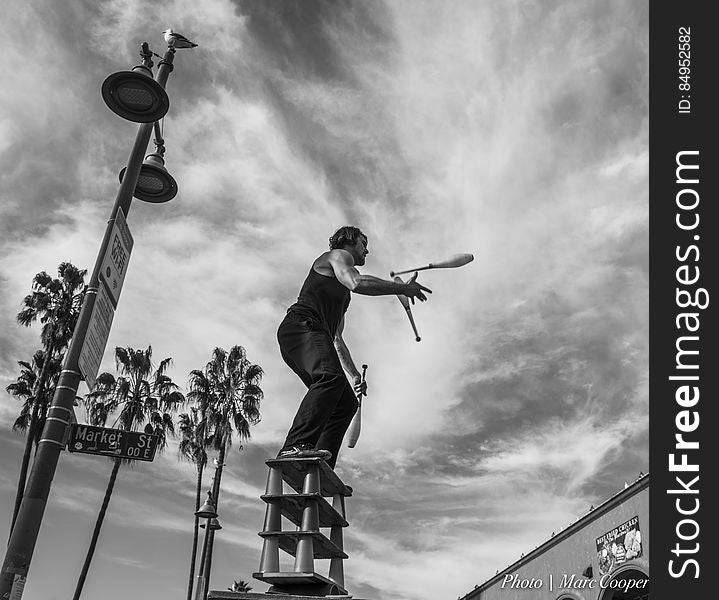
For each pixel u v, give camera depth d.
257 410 40.69
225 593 3.04
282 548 3.49
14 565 6.08
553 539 21.31
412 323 4.09
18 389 32.50
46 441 6.50
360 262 4.21
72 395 6.73
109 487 35.78
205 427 39.91
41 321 33.50
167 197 9.31
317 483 3.34
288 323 3.93
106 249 7.38
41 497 6.35
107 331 7.42
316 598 3.00
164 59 8.96
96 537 34.41
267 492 3.33
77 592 33.28
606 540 18.22
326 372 3.68
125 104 8.27
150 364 37.34
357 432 4.20
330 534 3.75
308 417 3.54
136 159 8.26
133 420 36.06
